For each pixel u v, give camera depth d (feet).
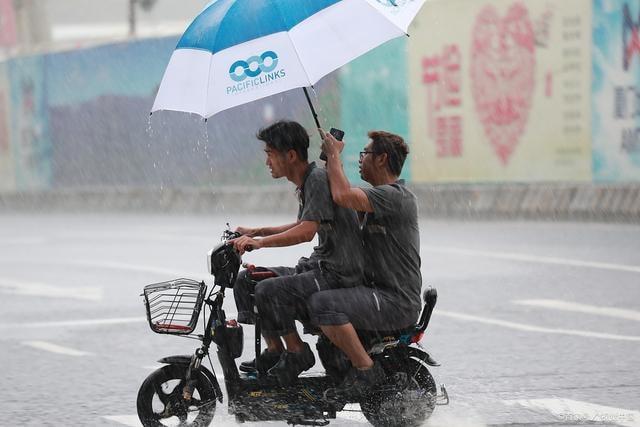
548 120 195.83
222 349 63.36
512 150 201.67
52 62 302.25
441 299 118.42
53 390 82.38
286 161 64.13
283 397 63.93
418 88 214.90
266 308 63.26
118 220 247.29
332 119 225.15
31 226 241.14
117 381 84.89
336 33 61.82
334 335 62.64
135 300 124.88
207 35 63.31
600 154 189.16
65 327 109.50
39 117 308.60
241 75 62.18
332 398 63.77
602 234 172.14
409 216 64.08
